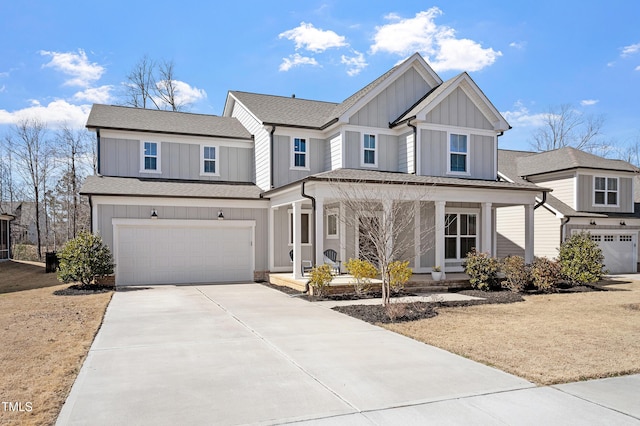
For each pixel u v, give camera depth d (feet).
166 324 29.81
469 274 49.34
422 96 59.98
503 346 24.30
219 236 56.08
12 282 56.80
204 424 14.19
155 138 60.18
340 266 54.29
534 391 17.33
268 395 16.74
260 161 61.21
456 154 55.93
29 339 25.44
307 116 63.98
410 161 54.80
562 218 68.54
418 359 21.66
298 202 47.88
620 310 36.35
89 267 46.96
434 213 57.82
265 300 40.57
